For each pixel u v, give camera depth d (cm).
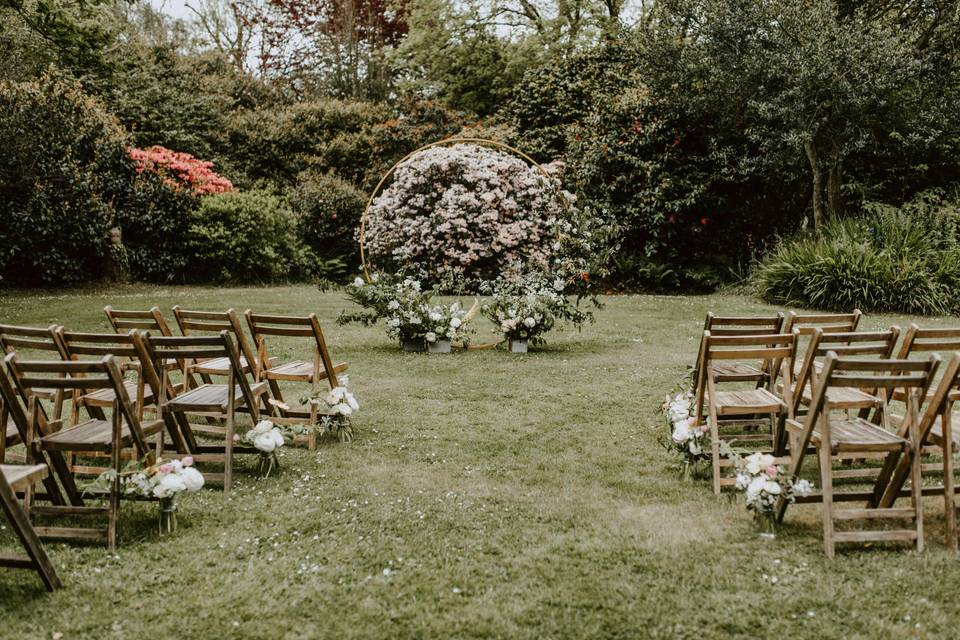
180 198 1459
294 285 1547
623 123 1480
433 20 2244
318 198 1719
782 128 1220
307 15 2616
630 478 406
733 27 1177
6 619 261
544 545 321
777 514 341
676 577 292
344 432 471
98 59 1038
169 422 390
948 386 300
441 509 362
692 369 483
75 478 407
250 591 281
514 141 1659
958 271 1044
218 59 2269
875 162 1360
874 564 301
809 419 317
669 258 1486
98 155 1348
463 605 271
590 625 258
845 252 1091
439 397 589
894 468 345
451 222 1280
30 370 315
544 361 733
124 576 293
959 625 256
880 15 1254
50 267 1265
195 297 1209
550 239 1280
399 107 1973
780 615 263
